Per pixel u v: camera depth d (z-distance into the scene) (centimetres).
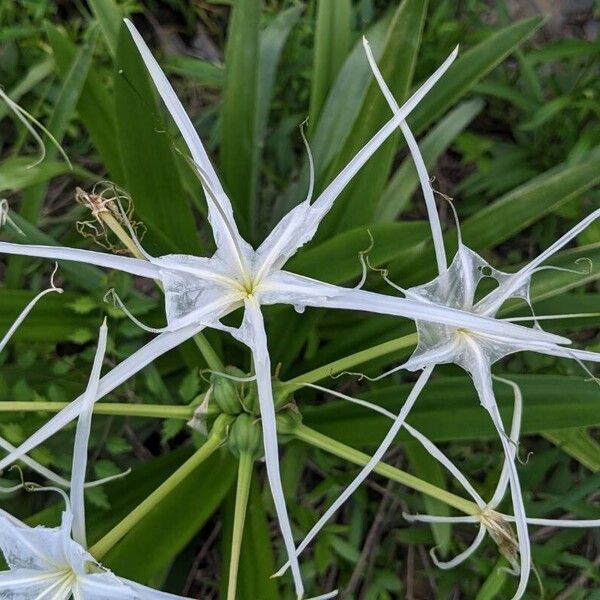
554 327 41
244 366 46
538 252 55
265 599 35
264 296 25
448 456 48
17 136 56
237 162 45
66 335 41
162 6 62
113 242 48
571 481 49
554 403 38
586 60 57
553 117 55
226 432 31
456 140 54
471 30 57
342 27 46
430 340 26
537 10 62
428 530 45
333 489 47
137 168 38
